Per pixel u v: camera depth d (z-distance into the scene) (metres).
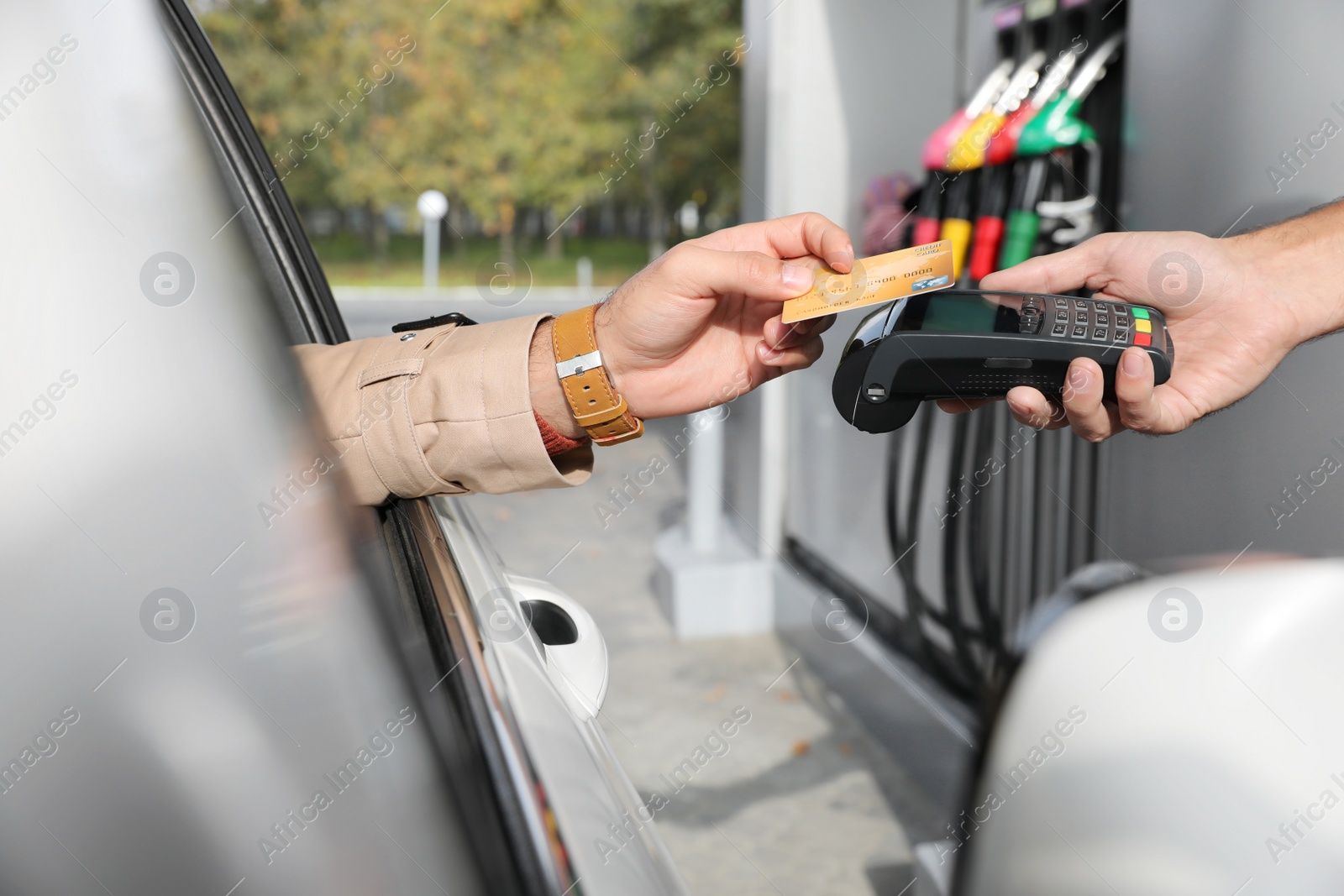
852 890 1.75
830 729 2.37
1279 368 1.30
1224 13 1.38
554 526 3.91
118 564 0.46
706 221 12.91
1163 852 0.25
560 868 0.41
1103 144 1.68
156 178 0.52
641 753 2.27
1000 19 1.96
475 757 0.45
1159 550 1.55
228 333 0.50
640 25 11.59
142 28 0.57
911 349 0.85
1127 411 0.89
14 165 0.51
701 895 1.75
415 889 0.41
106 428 0.47
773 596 2.96
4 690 0.45
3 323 0.48
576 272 15.40
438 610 0.56
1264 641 0.27
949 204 1.91
